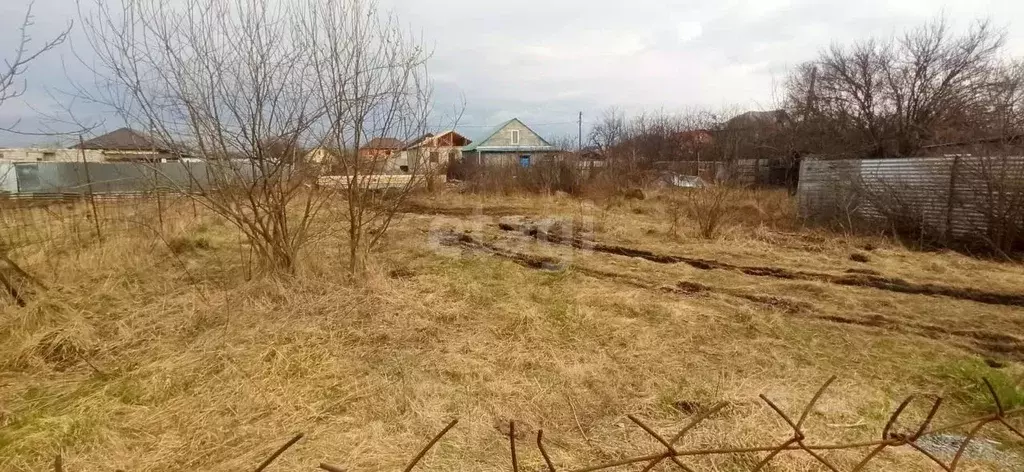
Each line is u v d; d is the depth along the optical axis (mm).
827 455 2523
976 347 4055
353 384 3279
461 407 3051
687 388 3318
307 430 2771
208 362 3467
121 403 2996
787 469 2439
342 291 4945
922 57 15203
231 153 4844
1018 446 2666
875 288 5754
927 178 8375
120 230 6988
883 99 16062
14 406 2969
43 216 7211
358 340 3979
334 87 5027
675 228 9156
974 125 11023
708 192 10000
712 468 2475
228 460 2494
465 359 3666
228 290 4898
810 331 4355
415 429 2814
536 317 4418
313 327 4062
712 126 23203
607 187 15750
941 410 3068
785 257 7324
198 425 2793
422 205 13961
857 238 8500
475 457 2578
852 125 16922
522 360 3699
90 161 10211
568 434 2814
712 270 6570
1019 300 5281
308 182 5391
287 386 3197
